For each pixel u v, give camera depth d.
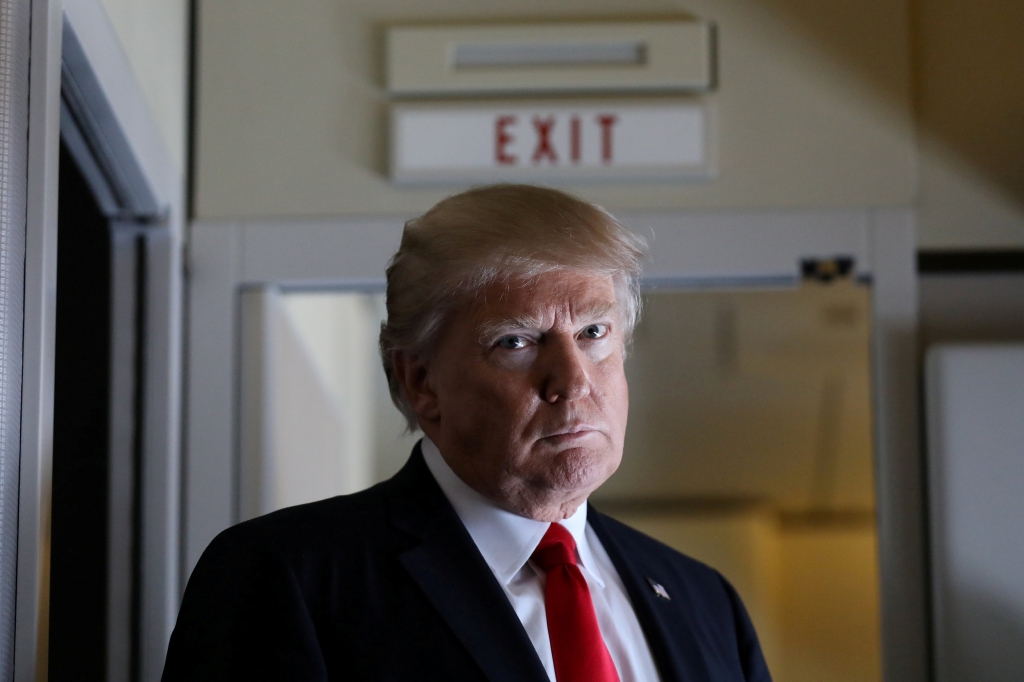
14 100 1.26
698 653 1.35
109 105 1.74
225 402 2.34
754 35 2.48
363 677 1.14
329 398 3.00
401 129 2.42
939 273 2.45
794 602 2.41
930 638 2.26
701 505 2.51
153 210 2.19
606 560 1.41
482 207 1.26
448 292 1.26
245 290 2.40
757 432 2.48
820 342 2.43
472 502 1.30
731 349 2.47
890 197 2.42
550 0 2.49
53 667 1.90
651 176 2.41
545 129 2.43
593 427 1.23
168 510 2.20
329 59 2.48
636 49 2.46
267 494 2.32
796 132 2.45
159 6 2.18
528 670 1.16
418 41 2.45
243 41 2.48
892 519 2.31
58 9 1.38
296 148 2.45
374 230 2.41
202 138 2.44
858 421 2.41
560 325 1.24
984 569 2.19
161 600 2.17
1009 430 2.22
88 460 2.14
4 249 1.23
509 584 1.26
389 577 1.22
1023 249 2.40
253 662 1.14
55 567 1.90
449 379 1.27
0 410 1.21
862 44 2.47
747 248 2.41
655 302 2.47
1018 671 2.16
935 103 2.46
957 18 2.48
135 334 2.23
